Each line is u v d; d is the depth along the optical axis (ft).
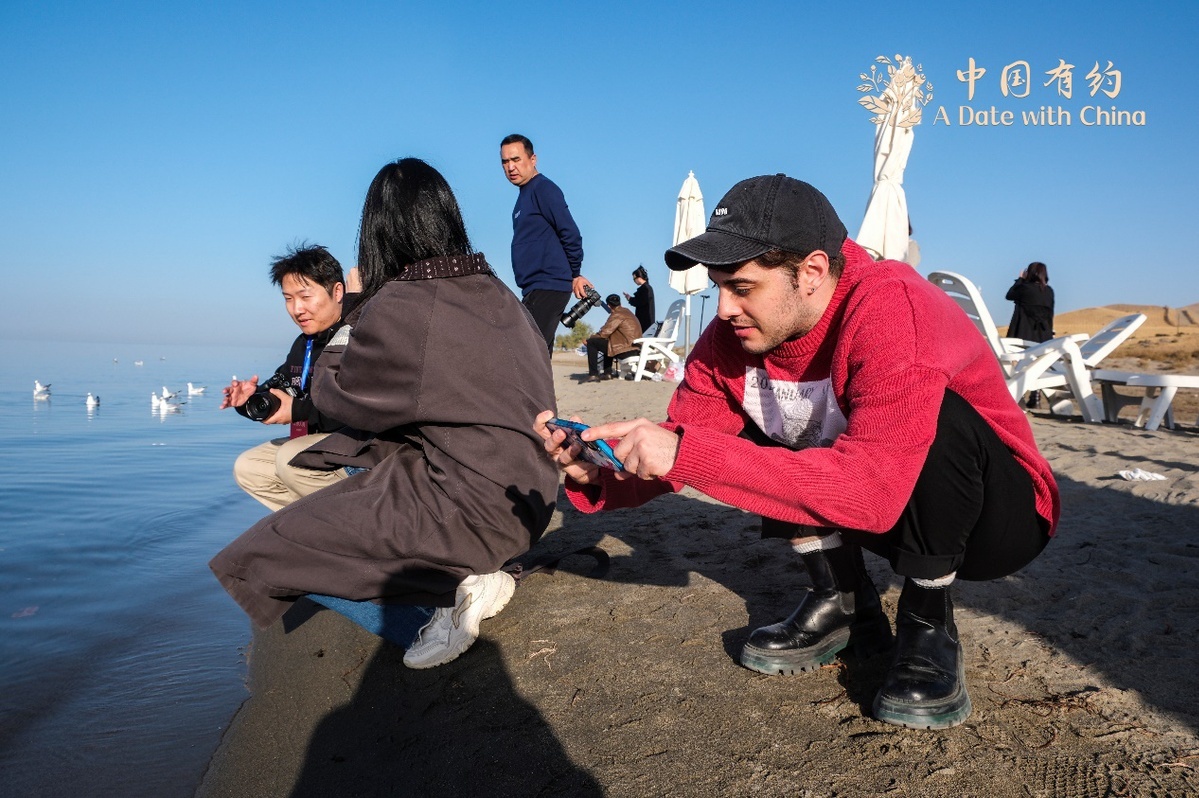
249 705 7.75
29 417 42.86
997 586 9.11
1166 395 22.12
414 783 5.94
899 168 25.63
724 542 11.35
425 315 7.17
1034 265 34.35
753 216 5.34
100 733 7.27
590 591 9.53
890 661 7.38
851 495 4.94
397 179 7.57
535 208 17.63
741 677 7.14
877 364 5.16
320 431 10.27
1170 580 9.08
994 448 5.95
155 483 21.66
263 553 7.02
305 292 10.64
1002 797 5.26
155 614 10.68
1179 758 5.56
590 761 5.95
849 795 5.36
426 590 7.37
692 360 7.29
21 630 9.98
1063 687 6.70
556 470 7.79
